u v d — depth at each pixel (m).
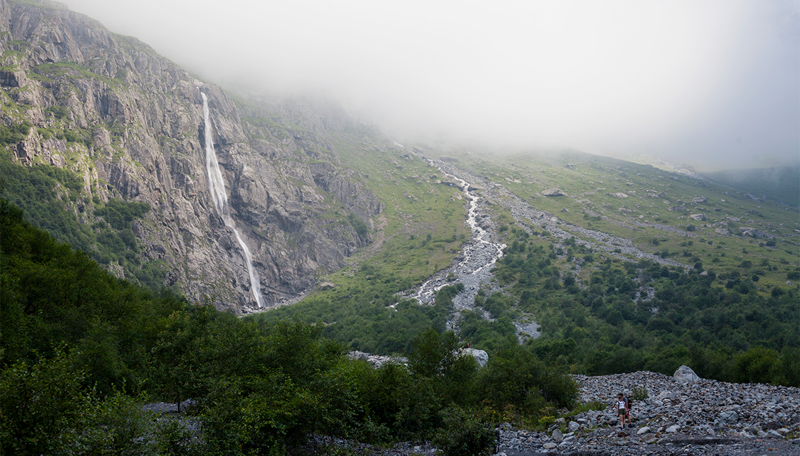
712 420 28.86
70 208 168.38
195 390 28.73
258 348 31.33
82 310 49.72
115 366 37.50
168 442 19.55
